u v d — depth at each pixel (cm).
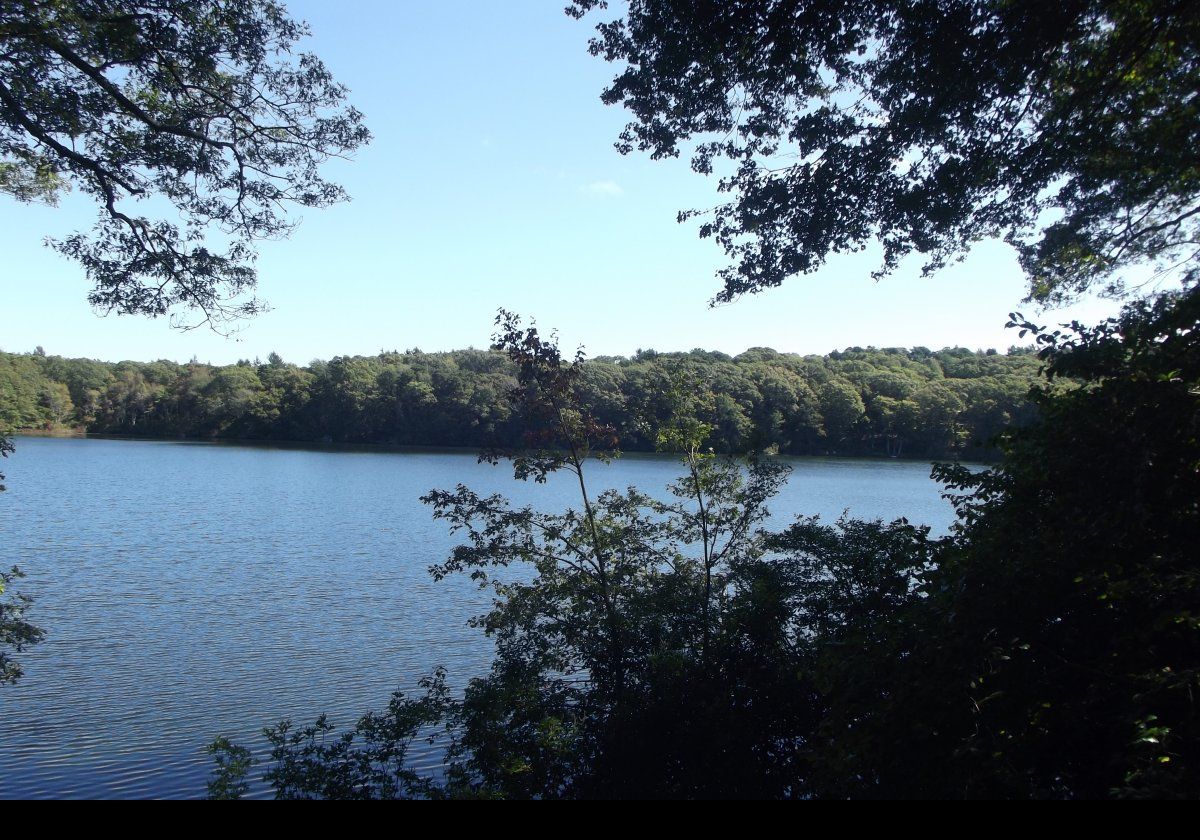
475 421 8144
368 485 5656
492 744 1023
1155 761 420
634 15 963
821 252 1023
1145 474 502
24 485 5494
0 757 1341
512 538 1184
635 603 1116
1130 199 1051
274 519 4038
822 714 950
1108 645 526
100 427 11181
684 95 994
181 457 8162
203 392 10806
